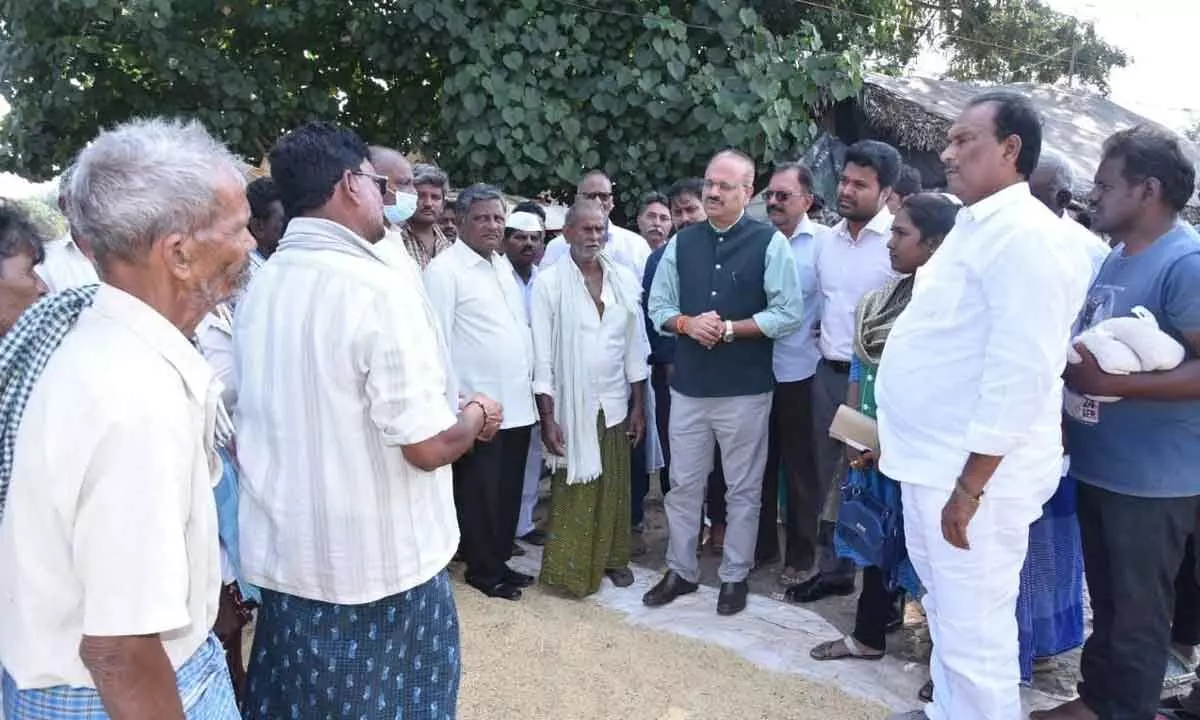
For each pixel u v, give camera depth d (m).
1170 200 2.59
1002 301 2.22
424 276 3.98
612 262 4.13
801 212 4.24
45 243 2.09
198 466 1.33
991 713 2.46
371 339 1.86
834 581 3.99
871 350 3.21
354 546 1.93
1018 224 2.23
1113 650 2.65
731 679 3.22
